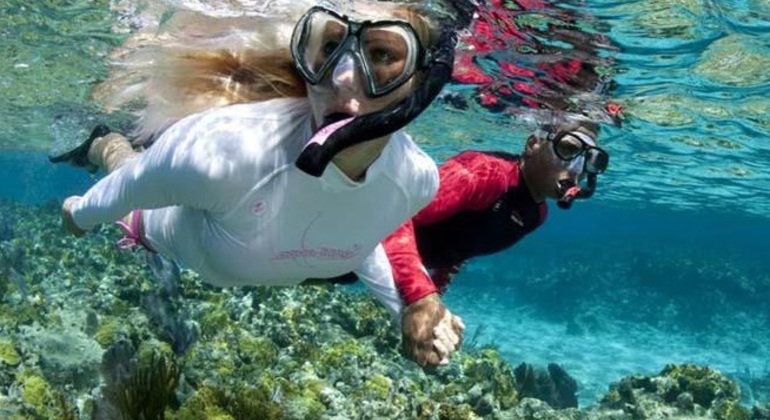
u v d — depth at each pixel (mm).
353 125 757
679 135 5738
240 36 1140
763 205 10883
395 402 2805
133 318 3520
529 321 11562
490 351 4387
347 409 2660
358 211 1002
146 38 2650
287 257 1029
